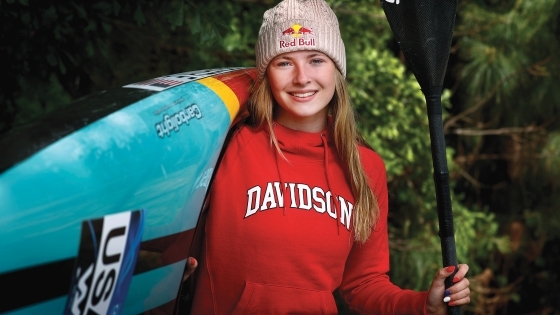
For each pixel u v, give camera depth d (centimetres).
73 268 147
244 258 204
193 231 193
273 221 204
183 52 404
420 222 499
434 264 491
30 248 139
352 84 435
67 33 271
